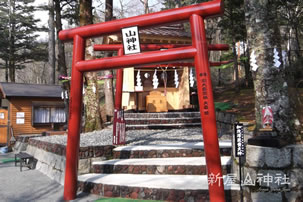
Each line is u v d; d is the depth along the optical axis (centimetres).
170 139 640
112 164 479
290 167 312
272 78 342
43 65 3922
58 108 1446
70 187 406
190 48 347
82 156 493
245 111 761
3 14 2519
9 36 2539
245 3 376
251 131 410
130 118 887
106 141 607
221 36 1709
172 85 1179
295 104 359
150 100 1030
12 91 1355
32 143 845
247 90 1304
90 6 841
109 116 1194
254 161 326
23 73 4303
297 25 1117
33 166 745
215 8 338
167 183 387
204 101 331
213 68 2022
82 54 430
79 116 423
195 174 434
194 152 503
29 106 1384
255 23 355
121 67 399
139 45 386
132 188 386
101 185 412
